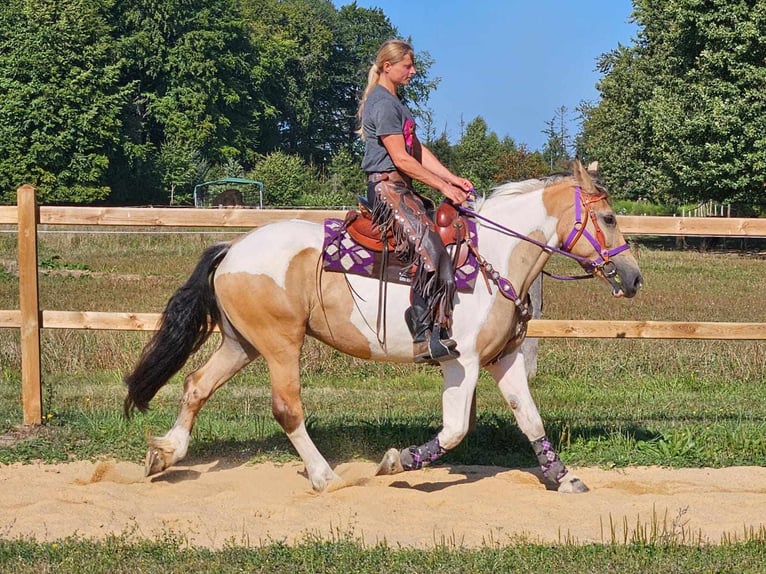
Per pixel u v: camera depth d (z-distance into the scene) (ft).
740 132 101.04
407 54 20.45
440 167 21.11
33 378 26.37
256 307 20.62
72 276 64.85
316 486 21.06
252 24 262.06
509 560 16.05
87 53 174.50
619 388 34.37
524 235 20.86
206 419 27.45
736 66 101.30
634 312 48.01
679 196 119.44
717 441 25.79
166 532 18.06
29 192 25.99
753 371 36.32
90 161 174.29
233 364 21.97
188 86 219.00
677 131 106.42
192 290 21.13
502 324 20.42
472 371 20.34
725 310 49.39
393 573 15.55
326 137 285.43
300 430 21.16
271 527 18.56
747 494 21.16
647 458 24.45
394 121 20.24
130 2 218.38
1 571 15.61
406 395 32.53
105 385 32.89
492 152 189.88
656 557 16.21
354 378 35.60
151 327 26.61
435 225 20.11
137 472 22.90
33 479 22.08
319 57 269.03
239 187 184.85
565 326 26.53
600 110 169.58
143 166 195.42
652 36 141.49
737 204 127.03
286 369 20.90
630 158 147.13
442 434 20.43
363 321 20.47
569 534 17.79
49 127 168.86
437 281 19.77
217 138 221.66
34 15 172.45
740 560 16.08
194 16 221.46
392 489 21.08
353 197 184.65
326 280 20.56
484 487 21.53
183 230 93.66
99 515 19.16
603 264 21.01
